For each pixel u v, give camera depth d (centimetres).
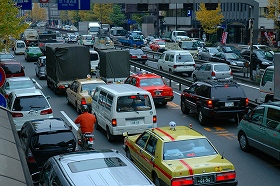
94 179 930
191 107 2597
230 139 2158
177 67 4491
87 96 2675
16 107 2192
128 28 15875
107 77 3622
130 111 2033
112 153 1118
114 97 2039
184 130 1492
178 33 9706
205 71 4025
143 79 2978
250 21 4259
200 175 1268
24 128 1684
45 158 1527
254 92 3575
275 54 2259
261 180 1569
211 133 2281
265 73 2698
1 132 1031
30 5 5025
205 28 9288
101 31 10612
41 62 4588
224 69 3931
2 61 4181
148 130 1543
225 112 2336
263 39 8919
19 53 7438
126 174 965
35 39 8919
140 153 1512
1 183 719
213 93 2347
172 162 1310
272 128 1700
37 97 2255
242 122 1925
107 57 3597
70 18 18475
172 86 4006
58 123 1647
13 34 3459
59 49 3447
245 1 5947
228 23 10319
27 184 754
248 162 1783
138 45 8781
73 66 3491
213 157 1345
